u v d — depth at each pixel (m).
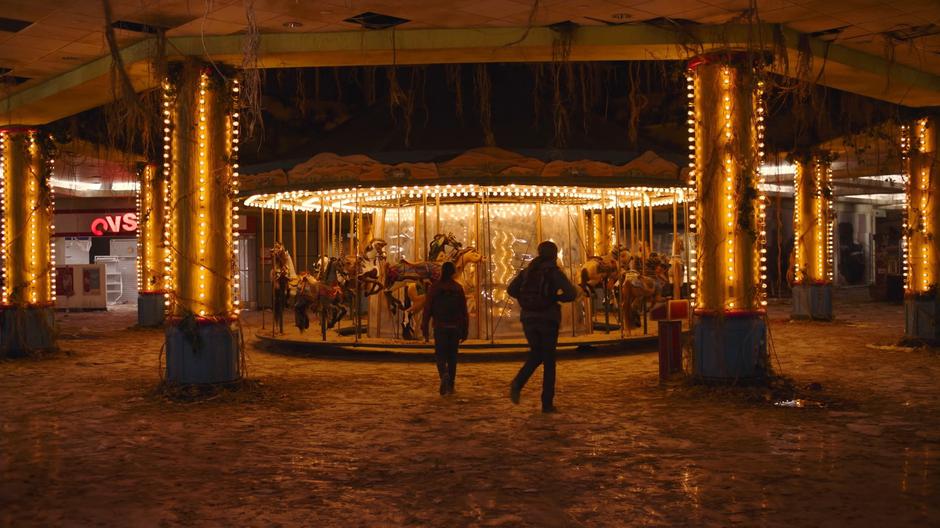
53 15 10.09
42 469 7.41
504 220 16.50
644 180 14.91
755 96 11.09
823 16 10.55
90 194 32.09
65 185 30.62
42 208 15.89
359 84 18.86
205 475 7.17
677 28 10.77
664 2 9.88
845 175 25.23
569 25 10.80
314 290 16.73
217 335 11.25
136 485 6.87
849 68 12.23
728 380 10.92
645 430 8.77
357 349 16.27
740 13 10.38
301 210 20.25
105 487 6.82
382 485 6.80
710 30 10.84
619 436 8.50
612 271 16.47
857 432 8.59
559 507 6.16
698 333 11.17
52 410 10.27
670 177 15.20
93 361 15.23
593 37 10.90
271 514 6.08
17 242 15.66
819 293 22.06
